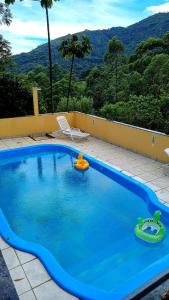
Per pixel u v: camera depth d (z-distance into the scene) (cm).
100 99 4300
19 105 1338
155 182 677
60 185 743
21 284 357
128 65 4544
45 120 1123
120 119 2192
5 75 1423
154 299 315
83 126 1145
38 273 377
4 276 336
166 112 1966
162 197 606
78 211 615
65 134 1062
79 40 1897
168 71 3441
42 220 582
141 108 2086
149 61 4097
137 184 668
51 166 873
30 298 334
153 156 824
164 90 3036
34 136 1108
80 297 335
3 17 2011
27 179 785
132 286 346
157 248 489
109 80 4406
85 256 471
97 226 558
